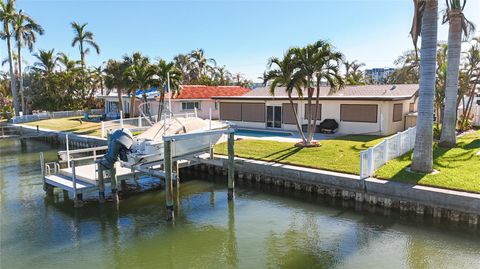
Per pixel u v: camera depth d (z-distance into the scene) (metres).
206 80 66.69
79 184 14.67
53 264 9.83
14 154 27.25
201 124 17.48
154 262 9.92
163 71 31.06
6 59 57.00
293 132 27.62
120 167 16.45
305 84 18.95
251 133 27.39
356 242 10.51
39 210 14.01
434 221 11.70
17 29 46.50
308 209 13.42
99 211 13.81
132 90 34.78
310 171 14.79
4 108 58.88
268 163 16.50
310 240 10.78
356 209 13.26
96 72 54.44
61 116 49.41
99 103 56.31
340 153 17.81
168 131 15.94
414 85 28.72
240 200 14.67
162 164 15.84
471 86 28.88
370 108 25.03
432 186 12.19
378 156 14.37
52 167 21.66
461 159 15.65
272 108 29.91
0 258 10.16
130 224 12.54
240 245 10.69
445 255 9.55
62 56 53.91
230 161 14.45
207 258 10.05
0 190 16.69
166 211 12.84
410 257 9.49
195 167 19.19
